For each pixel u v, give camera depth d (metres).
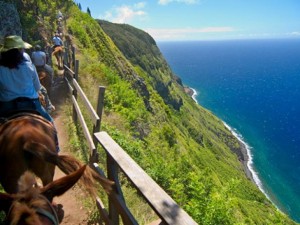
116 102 16.09
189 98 146.00
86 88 15.06
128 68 43.88
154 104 44.59
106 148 4.40
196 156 51.84
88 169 3.23
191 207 8.59
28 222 2.14
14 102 4.66
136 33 159.12
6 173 3.83
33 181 2.65
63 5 39.03
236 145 106.31
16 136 3.96
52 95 14.14
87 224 6.27
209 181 10.73
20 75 4.64
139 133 14.66
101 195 6.69
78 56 21.83
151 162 10.69
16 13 14.27
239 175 68.69
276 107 167.88
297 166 88.88
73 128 10.63
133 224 3.85
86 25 38.69
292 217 63.28
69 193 7.04
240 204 28.84
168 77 146.00
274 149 103.06
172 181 9.98
